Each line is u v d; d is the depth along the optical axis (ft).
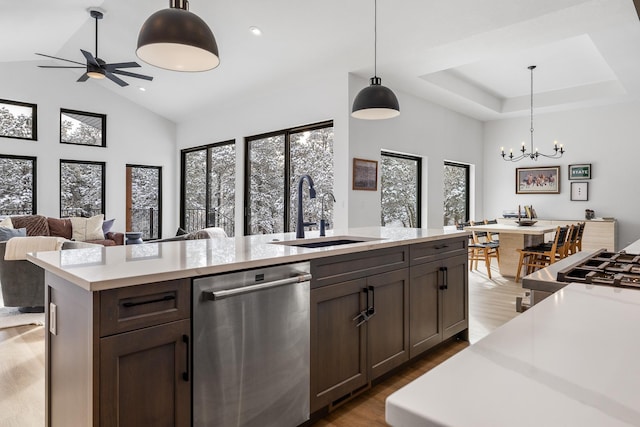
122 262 5.35
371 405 7.41
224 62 18.08
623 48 14.47
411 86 18.88
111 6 15.81
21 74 21.53
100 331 4.28
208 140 24.89
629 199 21.63
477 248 20.12
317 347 6.57
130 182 26.18
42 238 13.01
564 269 4.51
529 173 24.82
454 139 23.59
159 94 23.68
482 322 12.14
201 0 13.75
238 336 5.42
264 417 5.76
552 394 1.58
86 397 4.39
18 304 13.05
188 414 4.96
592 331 2.38
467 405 1.50
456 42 14.05
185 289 4.92
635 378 1.73
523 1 11.54
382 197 19.52
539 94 22.90
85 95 23.73
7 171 21.35
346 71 16.90
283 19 14.11
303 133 19.31
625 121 21.75
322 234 9.59
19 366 9.13
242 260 5.55
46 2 15.11
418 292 8.89
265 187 21.35
